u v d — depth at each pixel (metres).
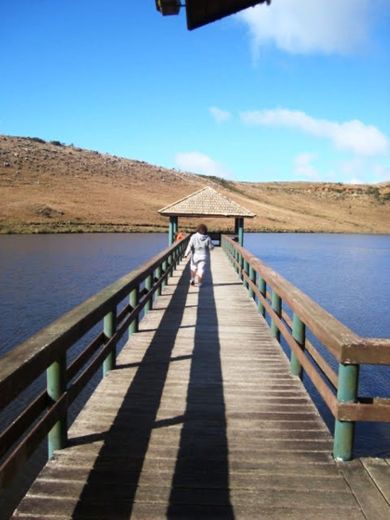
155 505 3.15
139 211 75.81
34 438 3.18
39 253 35.50
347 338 3.49
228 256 20.72
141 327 8.27
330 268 34.12
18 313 15.58
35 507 3.11
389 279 28.58
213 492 3.30
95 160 100.12
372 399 3.56
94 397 5.06
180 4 3.80
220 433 4.23
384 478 3.46
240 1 3.82
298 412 4.73
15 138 98.94
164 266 12.45
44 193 74.12
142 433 4.21
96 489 3.32
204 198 25.17
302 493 3.29
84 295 18.98
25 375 2.74
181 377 5.73
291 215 105.25
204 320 8.86
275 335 7.38
